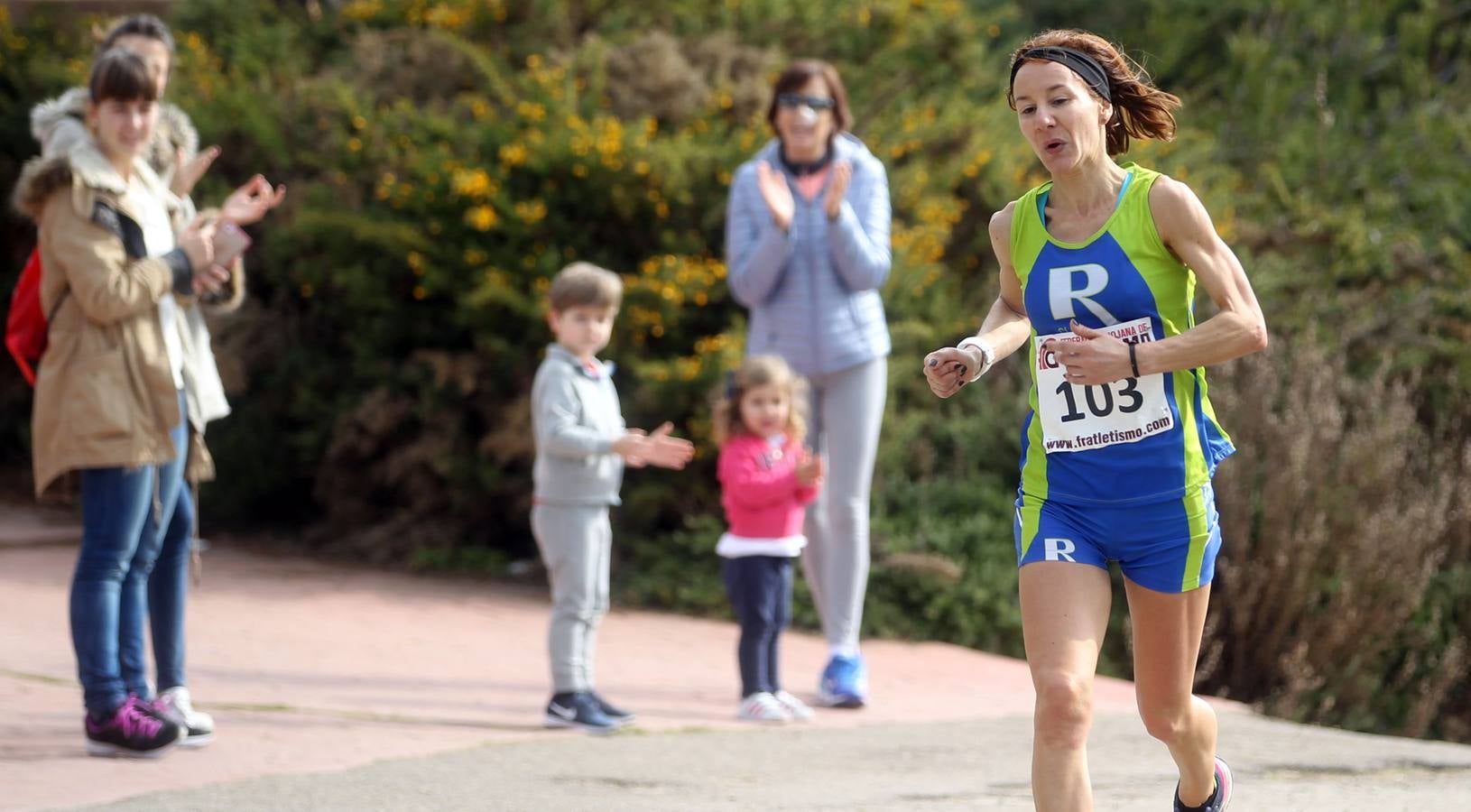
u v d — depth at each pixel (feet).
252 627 94.12
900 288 115.14
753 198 86.74
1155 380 44.91
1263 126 153.99
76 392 62.69
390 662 87.15
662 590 108.88
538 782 61.93
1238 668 106.52
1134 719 82.43
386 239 117.19
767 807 58.08
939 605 104.83
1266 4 166.71
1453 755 74.54
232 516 130.82
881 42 137.80
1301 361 112.88
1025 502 46.55
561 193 117.29
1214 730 48.67
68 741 65.87
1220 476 108.06
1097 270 44.80
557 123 116.78
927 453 117.70
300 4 150.10
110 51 63.82
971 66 142.72
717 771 65.51
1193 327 44.70
